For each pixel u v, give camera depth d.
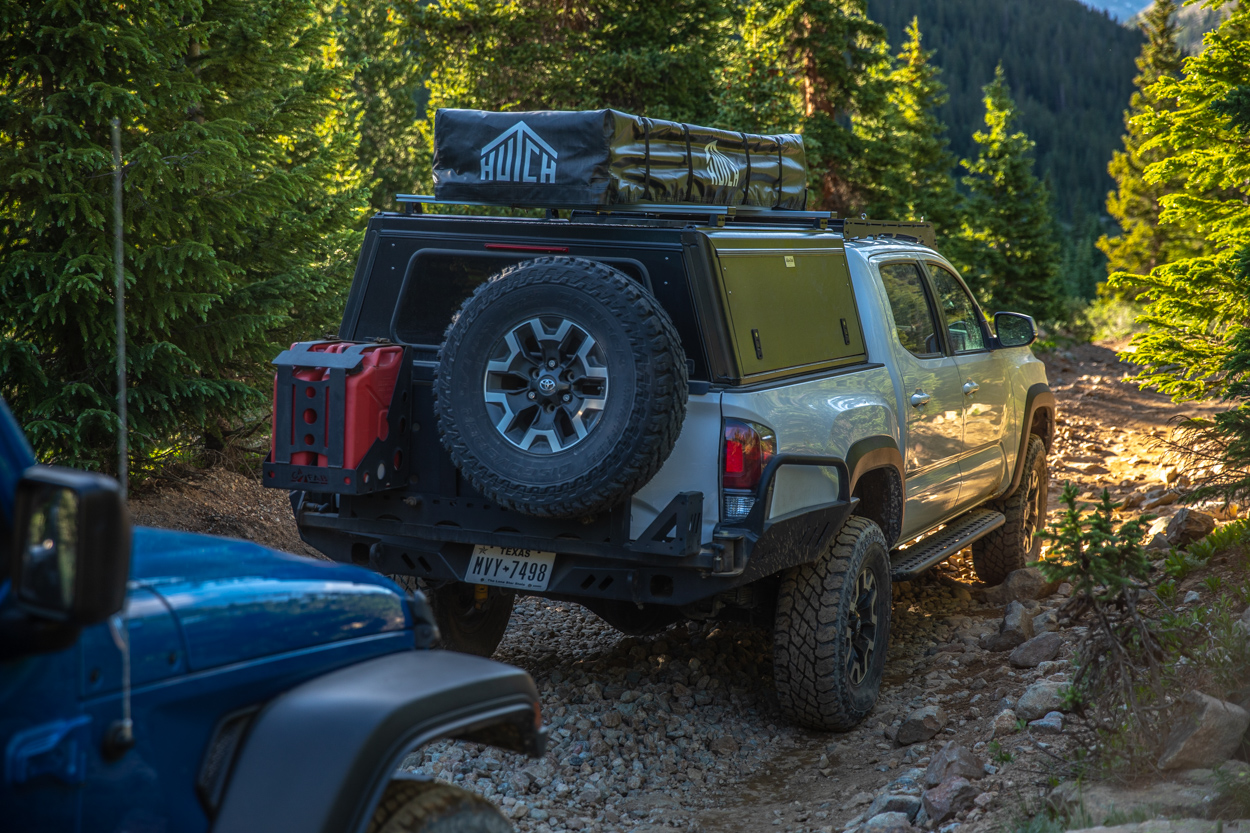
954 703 5.28
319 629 2.39
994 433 7.23
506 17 16.47
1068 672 4.89
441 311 5.03
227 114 8.01
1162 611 5.07
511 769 4.57
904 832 3.74
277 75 8.59
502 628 5.96
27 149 6.74
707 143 5.64
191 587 2.19
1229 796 3.39
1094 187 188.25
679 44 16.86
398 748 2.14
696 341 4.54
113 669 1.92
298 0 8.31
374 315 5.14
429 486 4.72
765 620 5.17
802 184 6.70
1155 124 9.88
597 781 4.54
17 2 6.70
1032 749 4.14
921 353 6.32
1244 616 4.66
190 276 7.15
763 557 4.49
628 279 4.19
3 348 6.59
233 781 2.07
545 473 4.17
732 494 4.43
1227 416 6.05
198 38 7.59
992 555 7.82
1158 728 3.80
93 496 1.68
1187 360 8.84
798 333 5.11
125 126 7.29
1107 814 3.42
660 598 4.52
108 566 1.70
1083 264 79.81
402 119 30.42
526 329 4.23
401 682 2.28
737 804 4.39
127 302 7.11
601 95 16.95
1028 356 8.10
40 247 7.10
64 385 6.99
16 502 1.72
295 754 2.08
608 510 4.45
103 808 1.92
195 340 7.68
